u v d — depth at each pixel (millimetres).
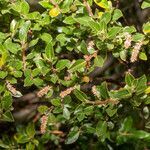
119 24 735
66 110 750
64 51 781
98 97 730
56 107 749
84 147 883
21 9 732
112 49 717
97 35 705
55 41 753
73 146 926
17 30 738
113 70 978
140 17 888
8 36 739
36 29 729
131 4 923
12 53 735
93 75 863
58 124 876
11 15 764
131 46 729
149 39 709
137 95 720
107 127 780
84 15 728
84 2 728
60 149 927
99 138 785
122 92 712
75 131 784
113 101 724
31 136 822
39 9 854
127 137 865
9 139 870
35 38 743
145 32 706
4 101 724
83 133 816
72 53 785
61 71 735
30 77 725
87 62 712
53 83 739
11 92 733
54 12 721
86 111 735
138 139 879
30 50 756
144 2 723
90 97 764
